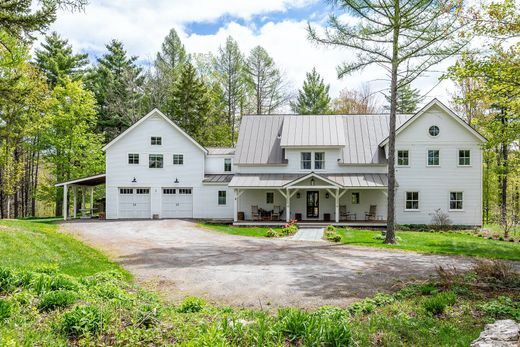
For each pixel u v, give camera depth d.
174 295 8.70
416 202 26.83
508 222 22.92
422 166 26.78
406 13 15.32
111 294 6.96
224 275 10.62
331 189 27.02
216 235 20.17
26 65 24.64
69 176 33.62
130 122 41.59
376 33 16.05
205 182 29.22
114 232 20.53
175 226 23.66
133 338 4.89
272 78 47.34
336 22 15.91
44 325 5.13
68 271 10.00
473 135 26.42
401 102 40.59
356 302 7.83
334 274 10.65
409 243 17.22
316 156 27.78
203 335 4.74
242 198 27.97
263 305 7.91
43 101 22.45
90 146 34.25
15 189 31.02
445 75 12.59
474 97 12.78
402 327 5.89
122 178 29.23
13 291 6.28
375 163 26.95
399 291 8.52
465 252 14.65
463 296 7.71
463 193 26.47
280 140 28.64
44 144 33.69
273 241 18.14
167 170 29.45
